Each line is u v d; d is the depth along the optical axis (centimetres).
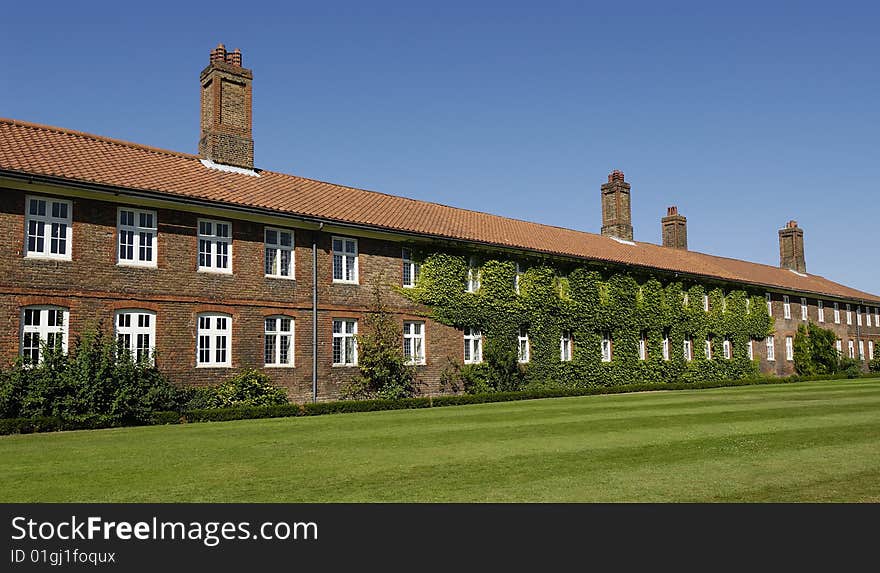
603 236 4438
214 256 2231
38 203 1884
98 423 1714
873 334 6319
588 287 3547
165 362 2064
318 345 2458
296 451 1196
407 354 2756
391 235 2686
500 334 3089
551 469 1005
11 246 1819
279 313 2359
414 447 1234
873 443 1243
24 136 2106
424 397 2578
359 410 2233
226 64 2638
